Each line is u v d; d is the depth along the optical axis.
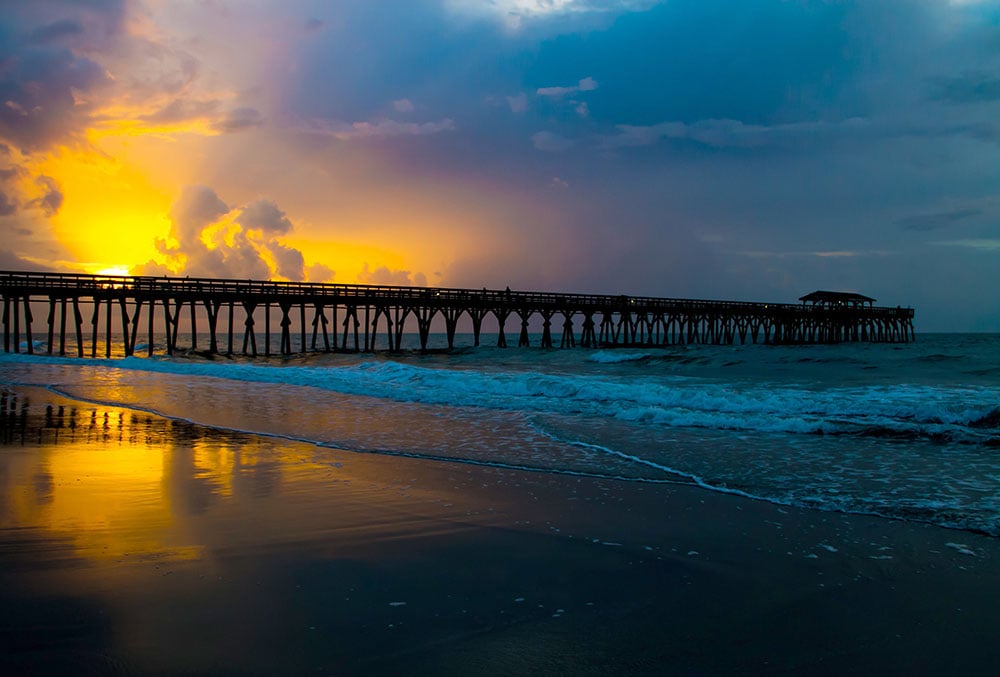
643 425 10.95
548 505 6.19
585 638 3.51
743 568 4.58
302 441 9.62
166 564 4.46
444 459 8.36
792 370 23.05
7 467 7.57
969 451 8.73
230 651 3.26
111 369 24.55
